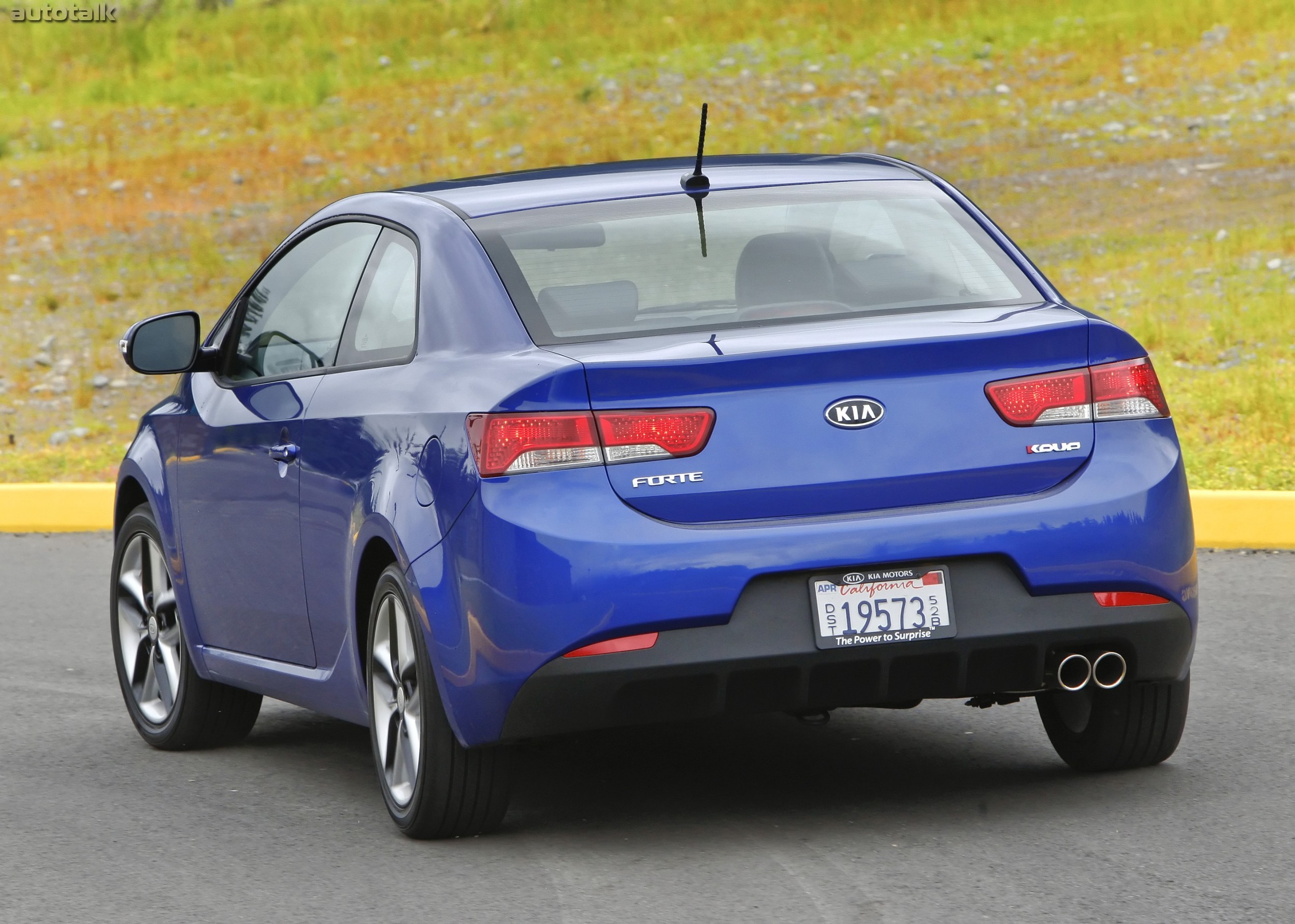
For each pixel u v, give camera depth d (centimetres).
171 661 2133
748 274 1628
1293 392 4097
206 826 1745
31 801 1877
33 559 3638
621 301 1586
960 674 1484
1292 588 2784
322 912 1439
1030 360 1506
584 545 1423
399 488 1563
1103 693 1702
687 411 1446
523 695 1443
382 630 1642
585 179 1805
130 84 8575
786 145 7200
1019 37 7931
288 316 1925
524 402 1455
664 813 1692
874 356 1467
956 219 1748
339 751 2084
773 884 1447
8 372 5662
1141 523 1505
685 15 8556
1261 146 6631
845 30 8181
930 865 1480
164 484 2070
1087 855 1495
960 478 1476
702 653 1433
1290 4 7800
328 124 7950
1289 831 1549
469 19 8762
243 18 9025
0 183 7638
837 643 1447
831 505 1458
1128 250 5741
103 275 6606
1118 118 7094
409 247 1734
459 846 1611
